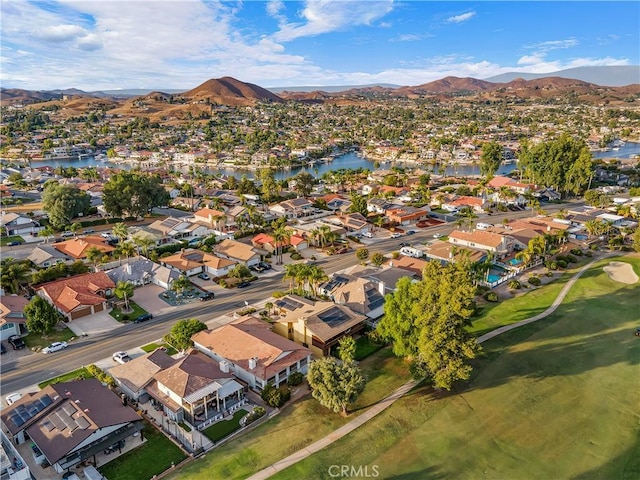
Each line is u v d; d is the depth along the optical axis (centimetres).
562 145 18338
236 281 9550
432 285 6069
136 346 6931
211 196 18175
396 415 5225
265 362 5931
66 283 8481
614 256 11100
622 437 4953
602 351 6631
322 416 5234
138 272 9331
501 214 15600
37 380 6025
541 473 4431
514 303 8312
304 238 12025
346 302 7825
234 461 4509
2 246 11788
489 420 5166
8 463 4200
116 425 4784
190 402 5050
